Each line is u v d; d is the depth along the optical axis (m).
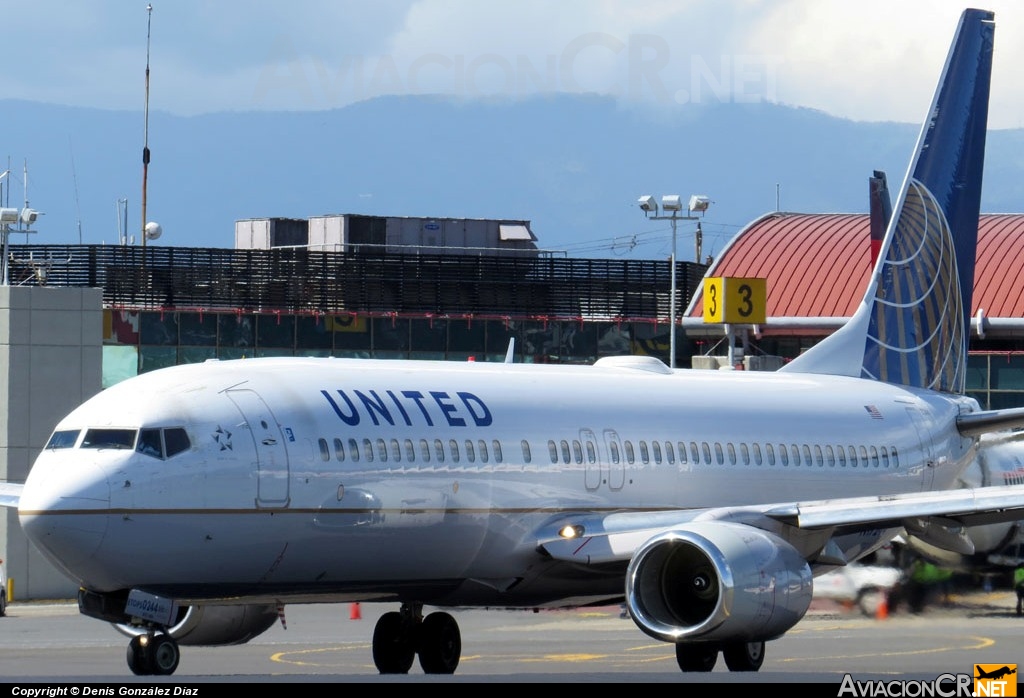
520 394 105.56
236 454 85.44
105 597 84.12
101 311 189.88
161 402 85.25
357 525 90.75
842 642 134.25
